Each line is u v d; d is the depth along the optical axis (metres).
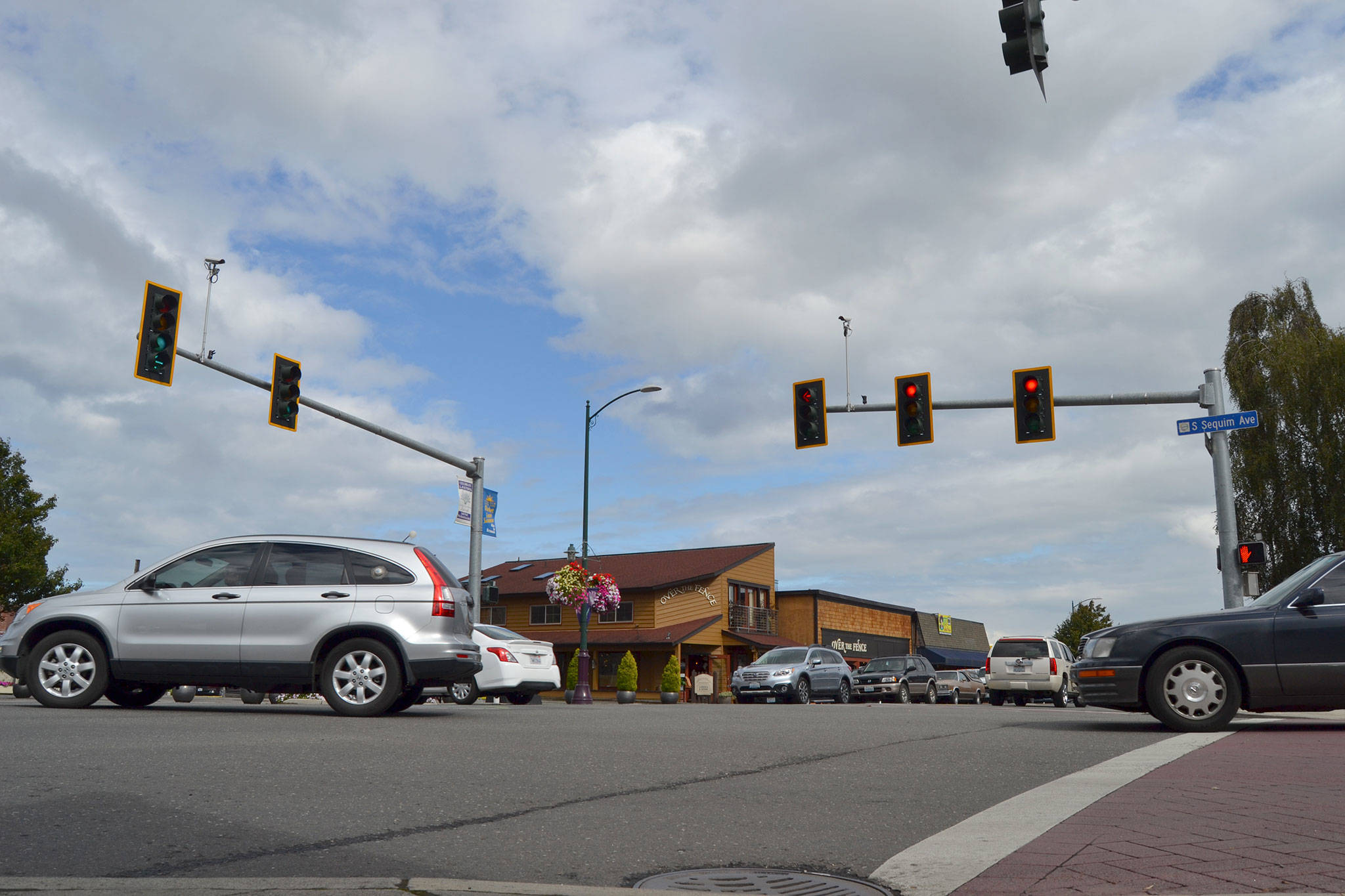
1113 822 4.88
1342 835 4.51
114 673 10.43
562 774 6.49
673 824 5.00
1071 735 9.66
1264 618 9.52
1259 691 9.45
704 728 10.30
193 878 3.67
